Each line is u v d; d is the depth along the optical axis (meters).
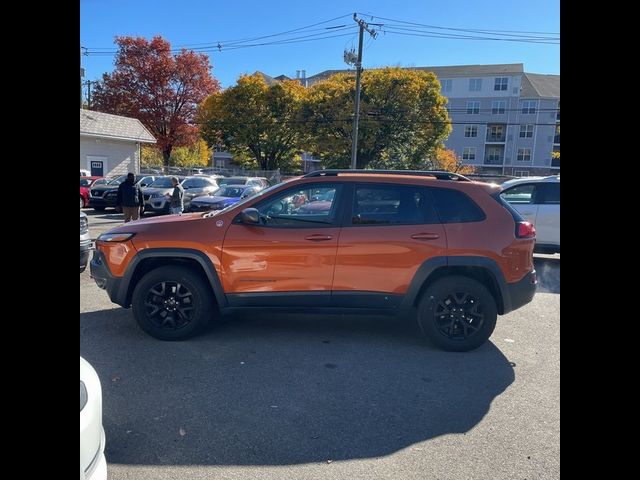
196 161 66.69
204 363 4.60
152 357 4.73
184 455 3.11
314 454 3.15
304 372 4.44
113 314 6.10
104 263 5.25
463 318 5.04
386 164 38.09
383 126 37.25
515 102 64.19
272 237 5.04
